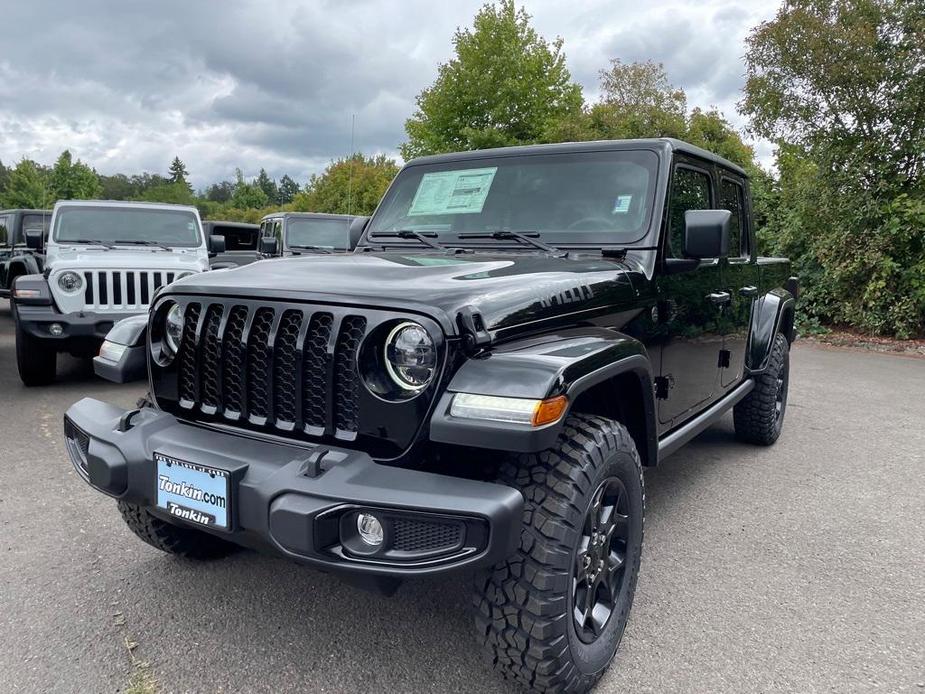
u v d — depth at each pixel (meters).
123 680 2.28
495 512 1.81
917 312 10.41
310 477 1.94
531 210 3.22
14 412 5.66
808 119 10.94
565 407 1.91
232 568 3.04
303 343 2.11
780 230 12.13
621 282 2.68
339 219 11.62
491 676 2.33
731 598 2.87
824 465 4.64
